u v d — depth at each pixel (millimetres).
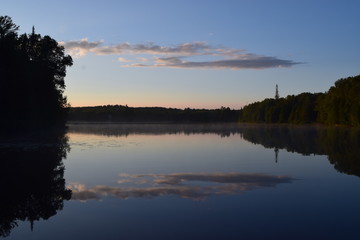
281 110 165875
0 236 11992
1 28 54969
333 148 40594
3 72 50812
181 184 20141
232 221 13266
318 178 21875
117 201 16234
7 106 53312
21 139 51344
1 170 24797
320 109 125500
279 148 41844
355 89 100875
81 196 17250
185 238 11609
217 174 23531
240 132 86000
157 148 42031
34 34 72875
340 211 14523
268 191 18219
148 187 19297
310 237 11633
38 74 65750
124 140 55688
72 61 78875
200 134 76312
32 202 16156
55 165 27344
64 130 87000
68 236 11938
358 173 23625
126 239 11586
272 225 12805
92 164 28047
